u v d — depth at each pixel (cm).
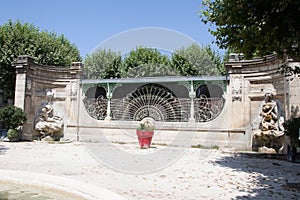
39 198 420
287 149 1056
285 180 645
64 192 449
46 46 1958
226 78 1427
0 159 871
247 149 1307
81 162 857
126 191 511
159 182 604
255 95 1319
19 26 1934
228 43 649
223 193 516
